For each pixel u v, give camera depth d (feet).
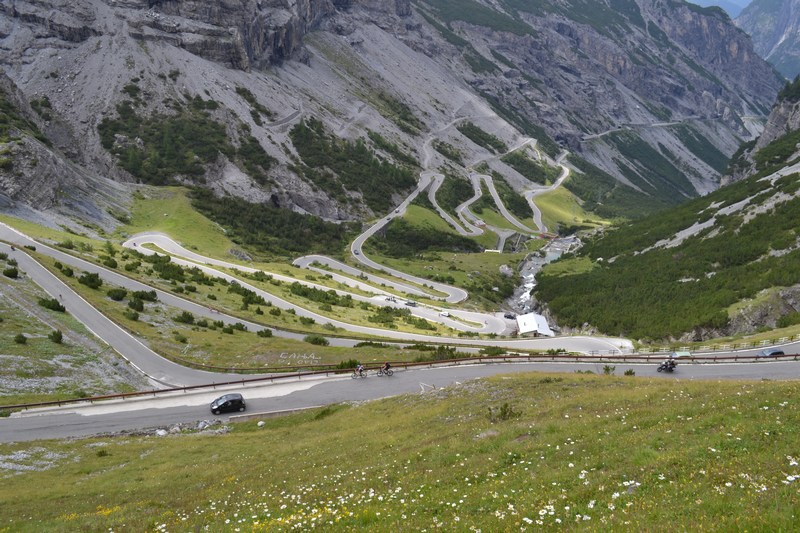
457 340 307.78
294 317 302.25
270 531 47.37
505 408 94.02
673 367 183.73
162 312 249.96
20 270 246.06
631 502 40.45
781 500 34.55
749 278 329.93
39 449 128.57
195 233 488.44
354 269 552.41
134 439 140.15
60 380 173.99
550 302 449.89
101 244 360.48
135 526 61.36
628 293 396.37
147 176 628.69
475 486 54.60
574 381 124.26
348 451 90.17
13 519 77.36
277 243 586.45
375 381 182.19
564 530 36.91
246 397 175.42
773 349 194.49
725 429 58.03
